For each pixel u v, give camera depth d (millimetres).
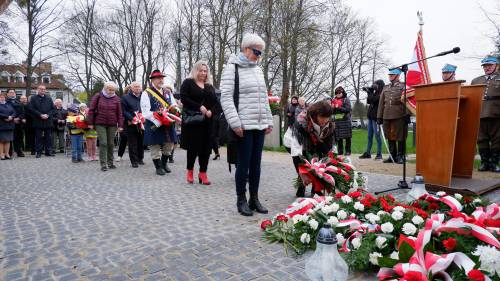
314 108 4227
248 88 3852
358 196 3221
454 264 2039
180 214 3908
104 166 7301
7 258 2725
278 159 9562
